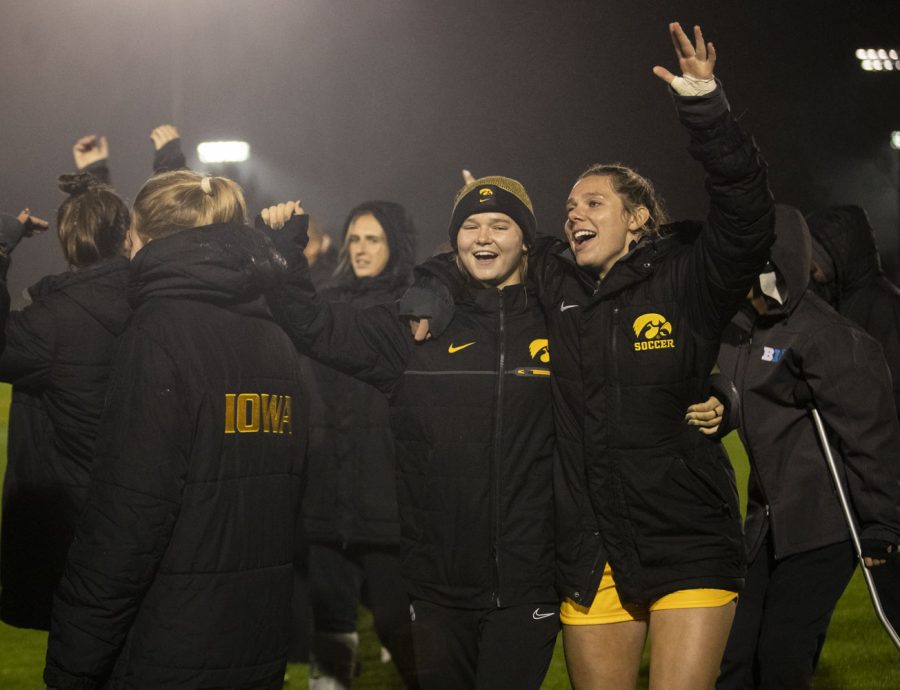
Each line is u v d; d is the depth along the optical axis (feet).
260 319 27.32
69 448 30.53
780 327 33.53
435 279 30.91
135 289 26.40
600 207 29.43
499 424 29.66
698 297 27.99
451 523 30.01
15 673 45.29
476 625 30.37
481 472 29.78
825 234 40.68
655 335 28.27
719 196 26.76
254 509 26.07
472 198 30.73
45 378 30.01
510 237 30.60
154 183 27.78
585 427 28.86
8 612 31.27
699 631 28.25
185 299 25.90
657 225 29.96
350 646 41.04
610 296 28.68
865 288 41.04
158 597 25.03
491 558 29.73
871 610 55.93
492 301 30.48
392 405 31.40
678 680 28.09
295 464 27.58
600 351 28.60
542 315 30.58
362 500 40.55
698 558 28.32
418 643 30.94
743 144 26.32
